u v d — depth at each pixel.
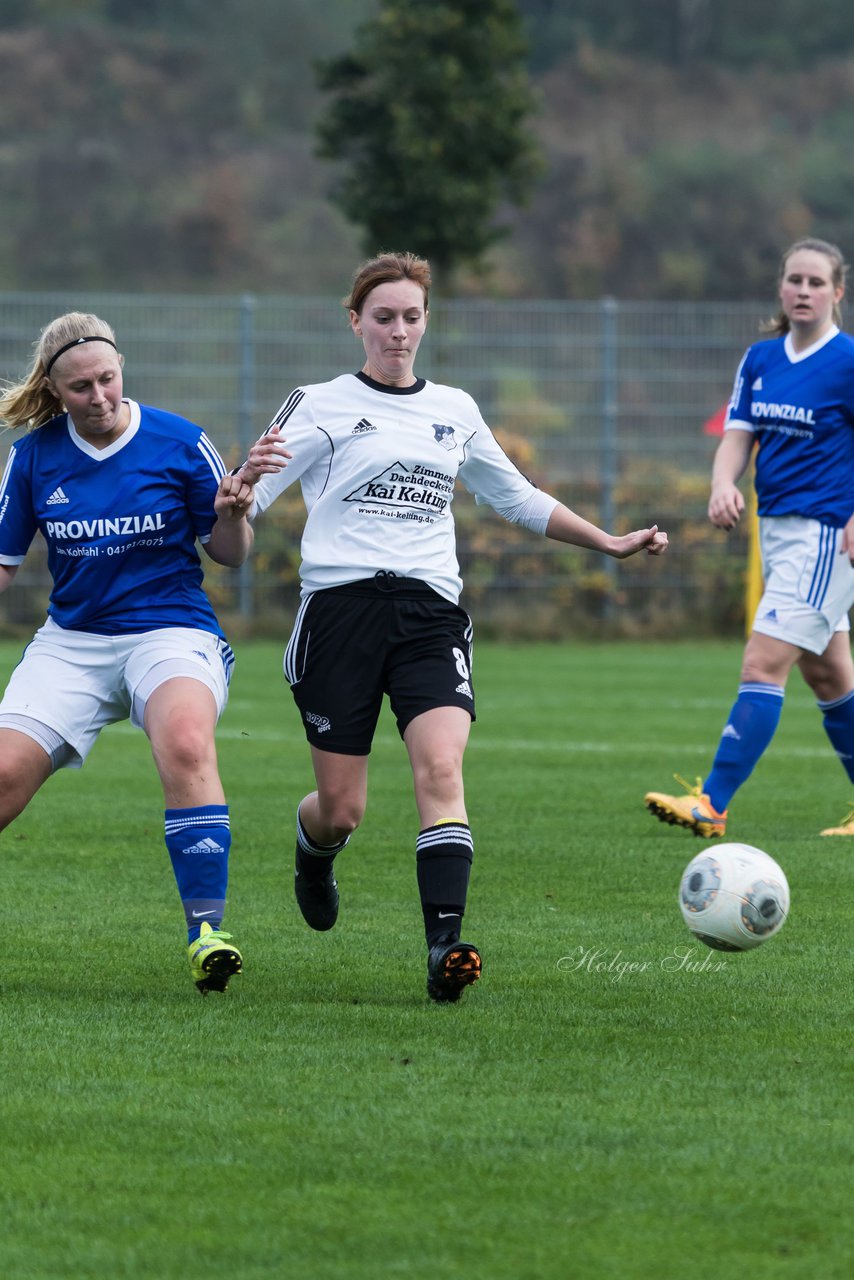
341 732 19.20
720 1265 11.36
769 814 33.19
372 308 19.31
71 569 18.84
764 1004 18.27
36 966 20.12
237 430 87.75
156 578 19.00
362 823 31.77
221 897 18.61
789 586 29.05
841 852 28.56
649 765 40.56
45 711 18.59
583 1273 11.24
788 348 29.08
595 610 85.31
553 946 21.20
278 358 88.00
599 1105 14.63
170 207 170.50
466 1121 14.20
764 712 29.20
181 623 19.08
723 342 90.12
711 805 29.52
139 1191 12.67
